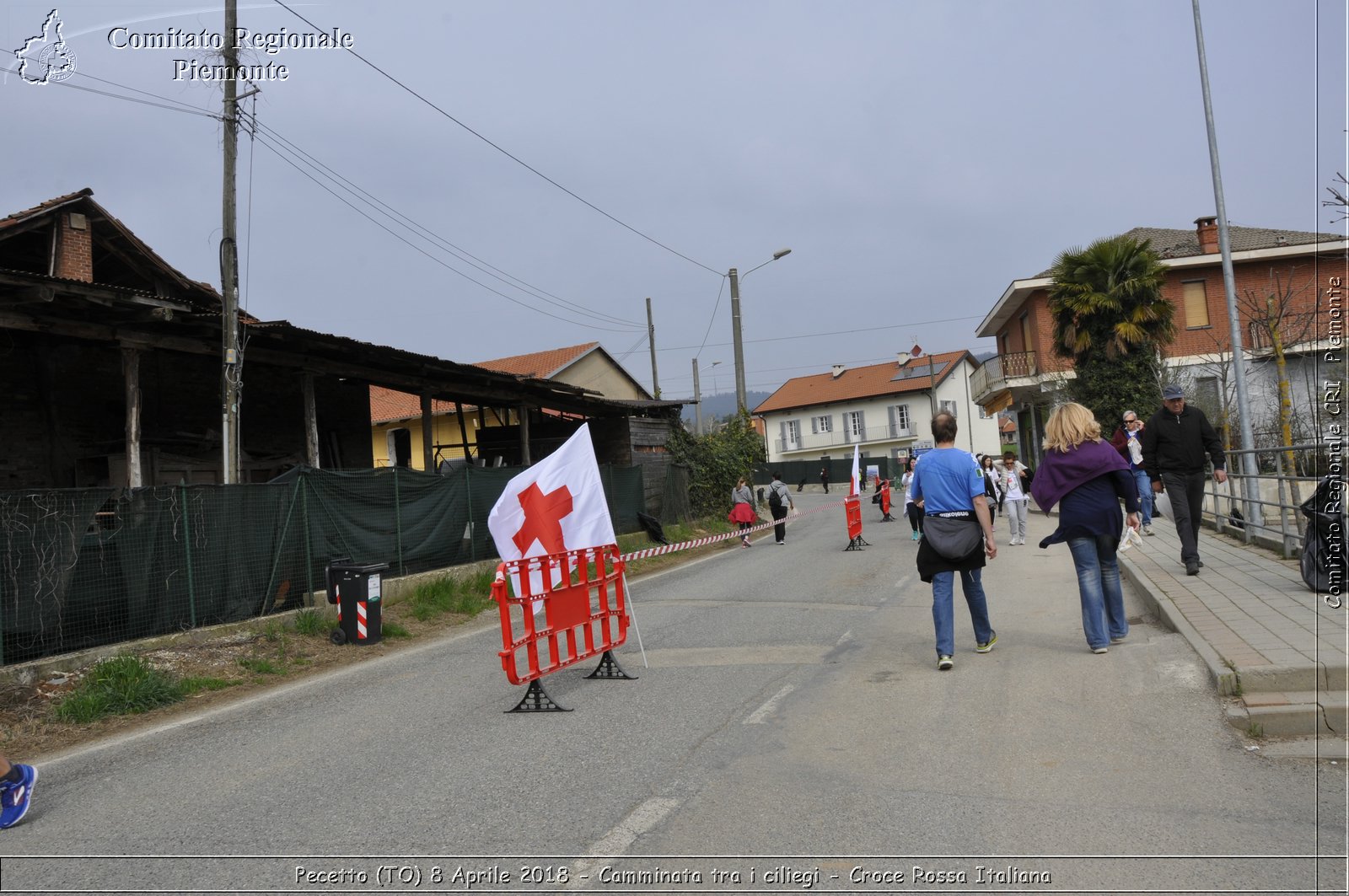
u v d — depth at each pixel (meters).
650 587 15.39
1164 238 38.41
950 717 5.99
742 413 32.38
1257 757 4.89
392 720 7.15
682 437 30.06
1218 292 33.53
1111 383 26.67
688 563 19.80
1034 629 8.83
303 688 9.00
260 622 11.16
